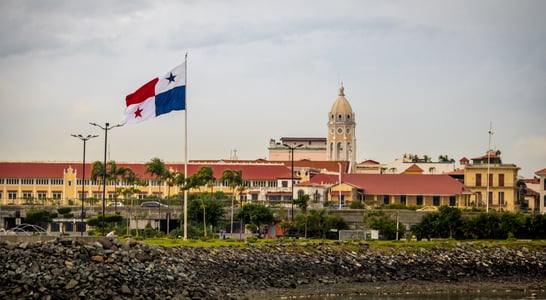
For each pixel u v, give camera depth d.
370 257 150.38
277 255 141.12
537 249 168.38
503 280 151.38
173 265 118.94
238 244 144.50
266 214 193.75
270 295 123.88
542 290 143.62
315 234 184.62
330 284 135.88
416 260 153.00
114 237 116.69
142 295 105.00
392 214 195.00
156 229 191.38
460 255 158.75
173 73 141.75
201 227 192.88
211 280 122.31
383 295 131.88
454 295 135.75
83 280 103.75
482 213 194.25
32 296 98.88
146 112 140.38
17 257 105.25
